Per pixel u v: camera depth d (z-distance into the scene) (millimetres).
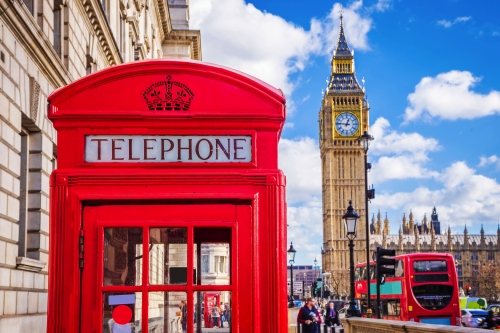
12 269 12953
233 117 4496
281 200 4457
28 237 14719
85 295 4293
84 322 4270
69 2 18000
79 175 4395
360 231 162750
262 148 4512
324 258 179875
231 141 4504
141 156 4457
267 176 4457
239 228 4391
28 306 13820
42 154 15117
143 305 4266
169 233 4367
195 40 53781
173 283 4305
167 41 53531
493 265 153625
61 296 4281
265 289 4352
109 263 4336
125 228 4352
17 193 13656
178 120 4469
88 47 21125
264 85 4590
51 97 4496
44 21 15891
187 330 4219
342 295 153250
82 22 20062
